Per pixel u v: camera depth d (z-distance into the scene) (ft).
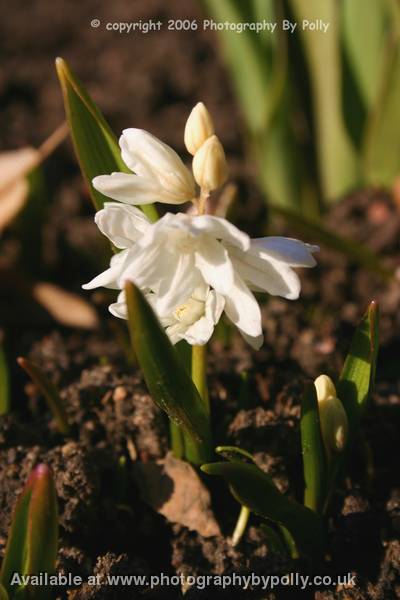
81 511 1.10
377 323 1.04
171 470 1.13
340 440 1.06
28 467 1.12
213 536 1.11
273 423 1.13
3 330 1.34
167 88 1.85
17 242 1.45
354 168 1.49
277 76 1.40
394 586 1.09
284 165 1.48
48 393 1.13
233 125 1.75
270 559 1.10
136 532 1.13
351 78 1.43
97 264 1.44
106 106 1.80
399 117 1.41
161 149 1.02
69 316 1.36
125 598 1.08
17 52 1.98
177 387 1.02
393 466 1.17
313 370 1.27
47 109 1.79
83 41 2.01
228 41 1.43
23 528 1.03
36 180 1.37
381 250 1.44
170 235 1.00
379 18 1.40
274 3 1.38
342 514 1.12
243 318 1.01
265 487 1.03
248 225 1.45
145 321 0.98
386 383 1.30
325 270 1.42
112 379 1.19
